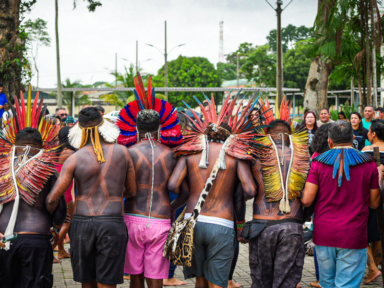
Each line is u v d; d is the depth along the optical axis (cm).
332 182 347
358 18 1389
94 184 345
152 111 378
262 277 363
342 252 345
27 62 1103
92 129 352
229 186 360
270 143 379
